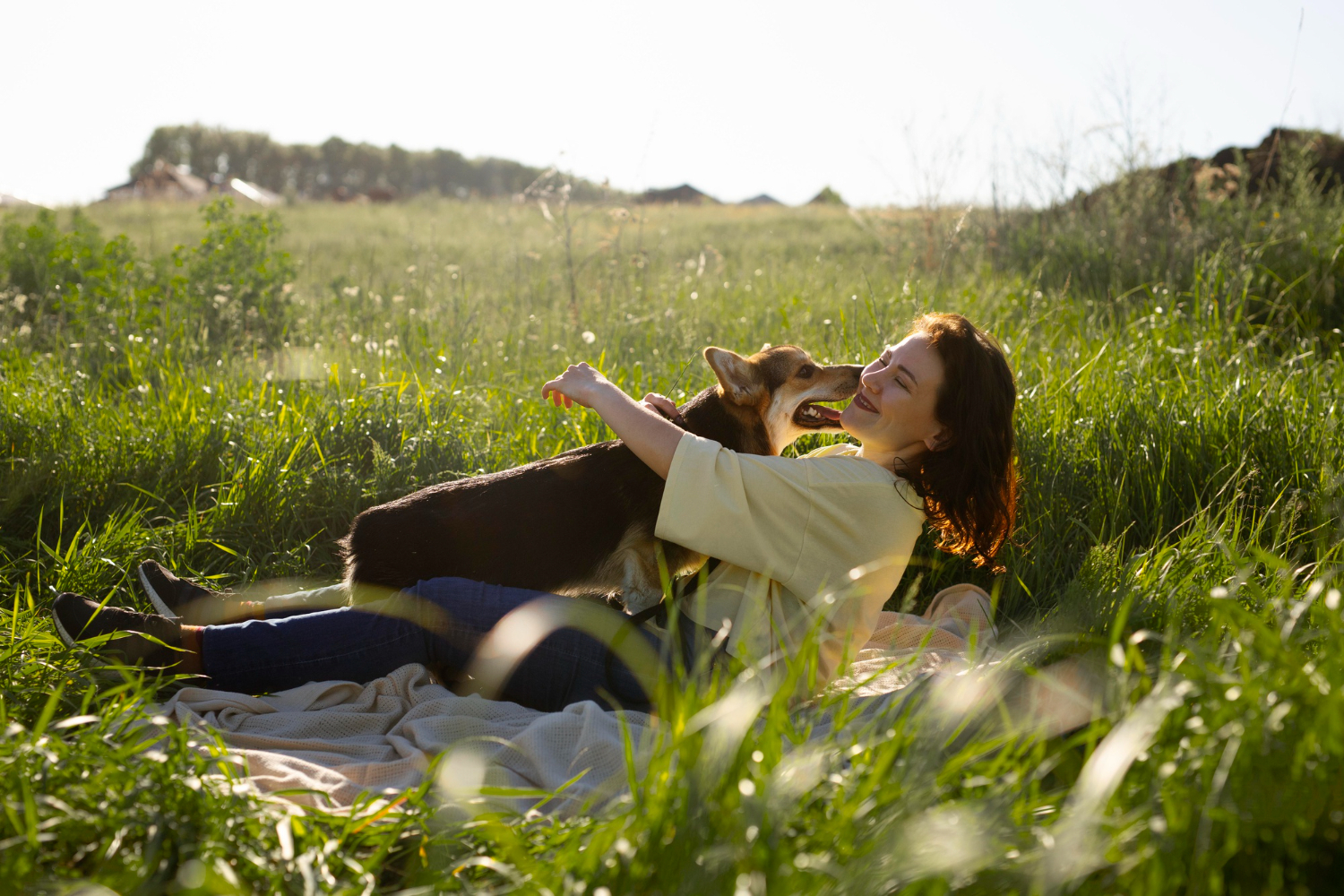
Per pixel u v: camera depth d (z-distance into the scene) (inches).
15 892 58.6
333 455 182.5
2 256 351.6
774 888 55.1
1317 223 294.0
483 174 3627.0
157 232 670.5
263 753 87.3
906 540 103.0
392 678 102.6
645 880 59.2
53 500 158.9
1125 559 137.8
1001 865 58.4
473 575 118.7
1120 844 57.6
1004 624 133.1
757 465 99.9
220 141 3366.1
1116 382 181.3
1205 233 288.5
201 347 255.4
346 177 3543.3
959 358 102.8
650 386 202.7
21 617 115.2
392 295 315.6
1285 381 179.8
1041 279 300.4
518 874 62.1
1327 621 66.7
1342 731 56.2
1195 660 70.5
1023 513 150.3
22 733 75.1
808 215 956.0
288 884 64.9
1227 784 58.0
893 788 63.1
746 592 102.1
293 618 103.3
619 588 129.2
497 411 201.8
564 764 87.9
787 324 238.5
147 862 61.6
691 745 65.7
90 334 257.6
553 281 345.7
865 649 125.5
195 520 151.1
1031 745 75.9
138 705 86.2
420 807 74.1
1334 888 54.7
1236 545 123.0
